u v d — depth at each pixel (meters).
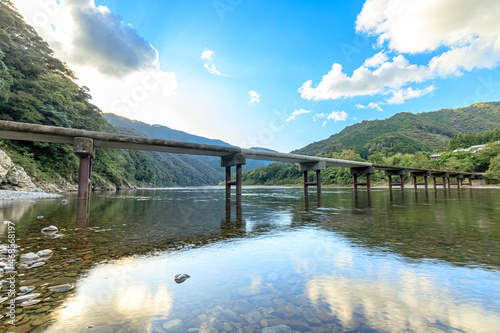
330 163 26.73
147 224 6.71
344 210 10.06
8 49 29.80
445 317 1.93
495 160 65.25
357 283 2.64
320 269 3.10
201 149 18.86
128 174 75.56
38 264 3.33
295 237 5.00
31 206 10.98
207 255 3.76
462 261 3.36
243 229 5.95
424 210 9.94
